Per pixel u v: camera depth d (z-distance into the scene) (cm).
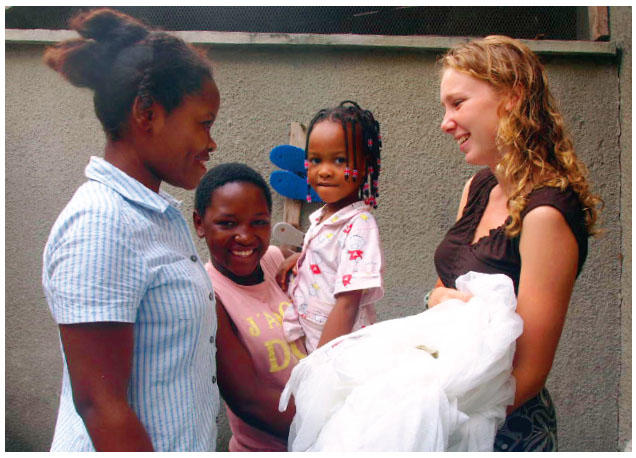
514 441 114
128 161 100
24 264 220
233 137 216
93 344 86
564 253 103
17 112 219
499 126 113
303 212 213
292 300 153
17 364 222
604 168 214
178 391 99
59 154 218
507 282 107
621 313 216
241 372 129
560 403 218
